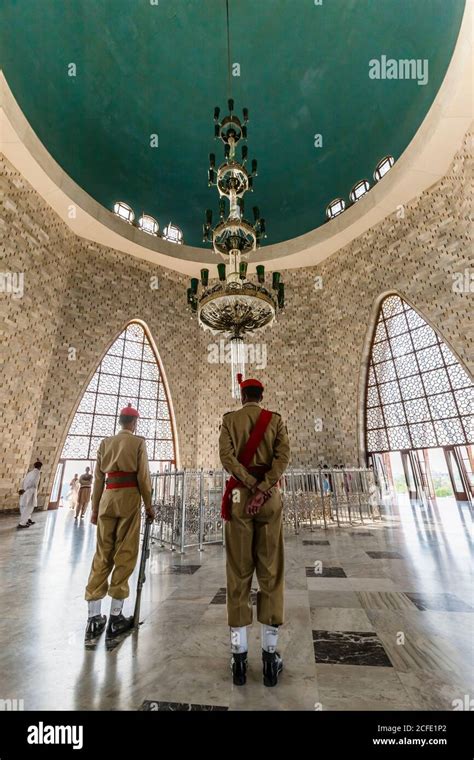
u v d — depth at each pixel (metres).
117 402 14.48
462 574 3.33
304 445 14.91
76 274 13.88
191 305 7.60
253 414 2.12
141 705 1.46
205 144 16.06
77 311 13.61
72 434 13.10
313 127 15.39
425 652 1.88
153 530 6.00
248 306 7.34
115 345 14.92
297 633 2.17
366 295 14.50
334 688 1.56
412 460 12.84
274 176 16.86
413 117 12.39
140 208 15.81
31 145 10.38
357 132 14.64
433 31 10.99
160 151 15.66
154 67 13.84
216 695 1.53
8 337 10.48
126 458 2.60
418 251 12.65
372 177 14.44
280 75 14.49
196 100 14.93
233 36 13.62
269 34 13.59
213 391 16.45
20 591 3.10
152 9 12.62
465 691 1.51
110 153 14.38
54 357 12.73
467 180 10.87
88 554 4.66
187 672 1.74
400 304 13.66
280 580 1.80
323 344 15.86
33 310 11.53
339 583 3.20
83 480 9.49
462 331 11.21
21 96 10.28
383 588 3.01
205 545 5.41
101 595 2.29
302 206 16.91
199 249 16.52
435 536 5.36
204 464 15.59
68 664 1.83
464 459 11.48
